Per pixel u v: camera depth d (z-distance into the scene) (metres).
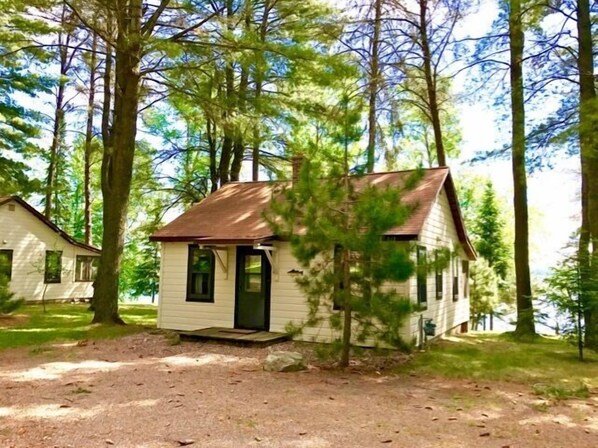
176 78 12.88
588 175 11.37
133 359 8.95
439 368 8.85
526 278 13.61
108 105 18.22
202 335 10.98
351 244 7.63
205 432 4.89
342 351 8.67
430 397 6.73
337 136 8.45
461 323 16.14
